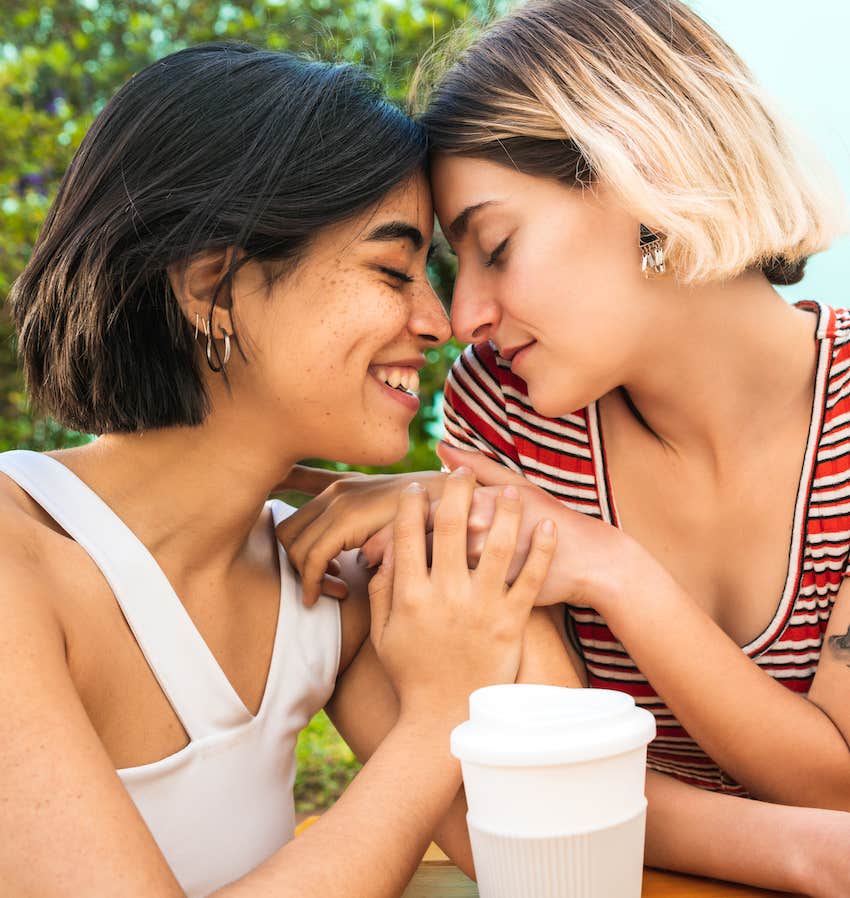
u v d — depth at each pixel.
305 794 4.04
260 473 1.48
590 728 1.04
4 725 1.06
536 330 1.67
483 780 1.06
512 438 1.98
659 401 1.82
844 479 1.85
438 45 1.83
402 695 1.49
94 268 1.39
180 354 1.41
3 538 1.25
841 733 1.73
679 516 1.93
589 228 1.64
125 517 1.43
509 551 1.50
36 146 4.98
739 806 1.54
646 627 1.64
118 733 1.35
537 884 1.05
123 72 5.31
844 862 1.39
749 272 1.82
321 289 1.41
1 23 5.39
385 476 1.75
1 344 4.74
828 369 1.86
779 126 1.75
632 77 1.64
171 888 1.04
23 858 1.02
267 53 1.48
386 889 1.19
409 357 1.53
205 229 1.37
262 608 1.58
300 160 1.39
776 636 1.91
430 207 1.58
